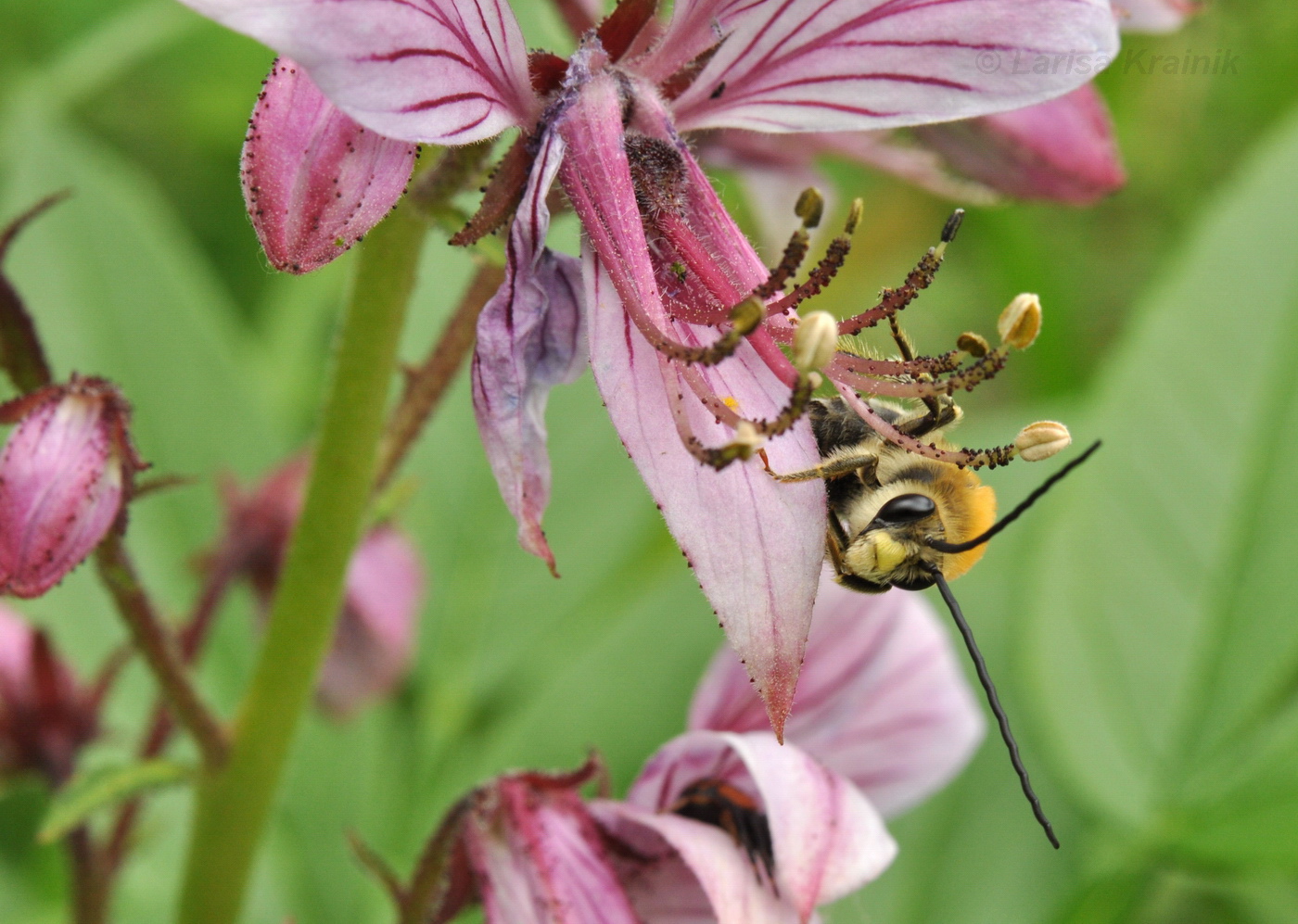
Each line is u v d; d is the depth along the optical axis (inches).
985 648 7.1
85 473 5.4
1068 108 6.0
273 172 4.9
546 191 5.0
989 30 5.1
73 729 6.3
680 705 7.1
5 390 7.1
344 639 6.9
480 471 7.7
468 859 5.7
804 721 5.9
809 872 5.4
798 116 5.3
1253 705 6.9
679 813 5.6
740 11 5.3
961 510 5.5
